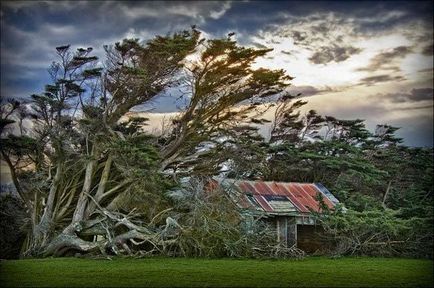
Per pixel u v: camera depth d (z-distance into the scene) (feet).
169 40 102.63
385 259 94.53
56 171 106.01
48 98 104.47
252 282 60.49
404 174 141.59
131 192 101.14
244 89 112.37
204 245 89.40
